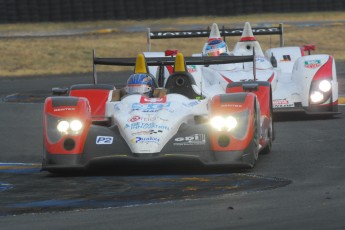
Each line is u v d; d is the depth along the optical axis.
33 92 72.19
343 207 24.17
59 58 101.25
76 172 33.50
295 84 51.19
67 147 32.31
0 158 39.38
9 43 112.38
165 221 22.91
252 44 55.06
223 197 26.52
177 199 26.47
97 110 38.81
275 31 60.41
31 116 55.25
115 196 27.48
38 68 95.06
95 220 23.38
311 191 27.23
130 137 31.86
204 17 138.62
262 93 38.56
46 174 33.47
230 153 31.83
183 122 32.94
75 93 39.44
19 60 99.44
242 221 22.59
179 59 37.78
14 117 54.88
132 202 26.22
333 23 133.88
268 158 36.31
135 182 30.44
